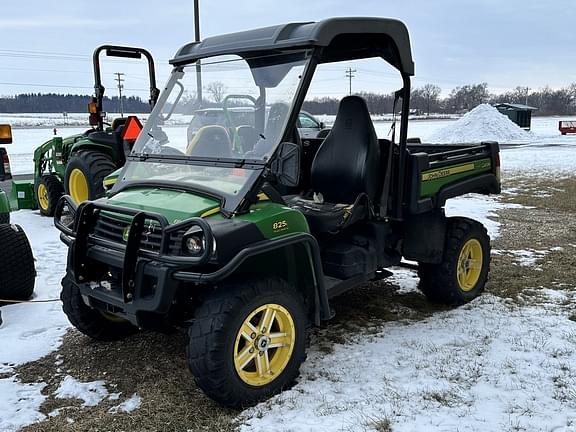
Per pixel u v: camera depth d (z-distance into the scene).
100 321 4.02
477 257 5.06
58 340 4.20
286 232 3.36
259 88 3.67
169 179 3.71
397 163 4.32
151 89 7.24
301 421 3.04
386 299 5.07
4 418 3.18
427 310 4.80
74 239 3.60
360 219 4.29
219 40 4.00
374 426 2.98
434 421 3.05
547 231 7.66
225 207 3.29
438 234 4.68
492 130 31.25
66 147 8.88
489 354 3.87
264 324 3.27
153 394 3.41
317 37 3.47
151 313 3.29
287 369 3.38
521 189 11.91
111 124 8.84
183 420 3.13
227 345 3.06
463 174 4.88
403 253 4.60
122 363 3.83
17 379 3.62
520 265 6.03
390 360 3.79
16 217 8.95
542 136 34.38
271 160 3.40
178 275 3.04
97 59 7.71
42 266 6.06
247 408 3.21
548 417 3.08
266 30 3.75
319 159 4.50
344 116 4.41
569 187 12.03
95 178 7.72
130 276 3.19
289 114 3.48
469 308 4.80
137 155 4.12
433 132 34.75
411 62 4.11
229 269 2.96
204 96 3.95
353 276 4.09
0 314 4.44
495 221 8.38
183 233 3.11
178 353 3.98
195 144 3.85
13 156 22.91
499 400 3.27
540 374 3.57
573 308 4.75
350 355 3.88
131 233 3.15
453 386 3.43
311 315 3.68
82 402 3.35
